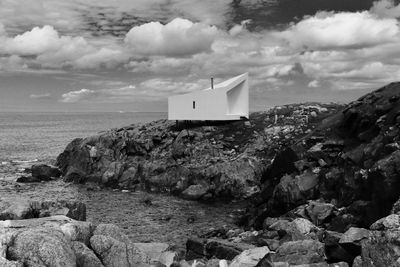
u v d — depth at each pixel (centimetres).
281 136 5659
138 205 4638
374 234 1625
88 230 1586
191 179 5212
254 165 5100
